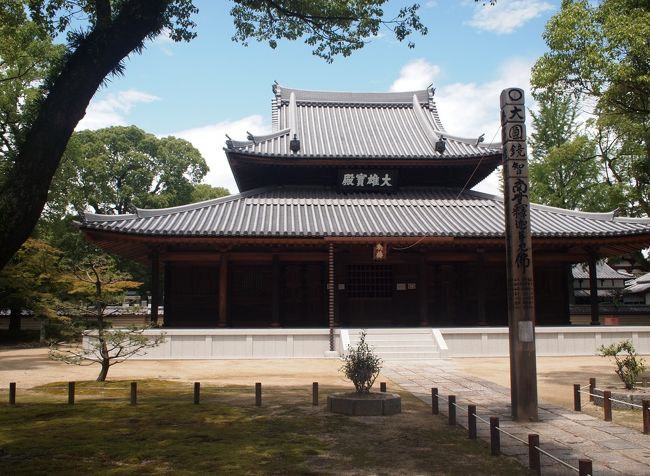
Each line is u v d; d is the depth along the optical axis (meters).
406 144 34.28
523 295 12.43
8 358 25.94
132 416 12.20
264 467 8.57
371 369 13.32
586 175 44.69
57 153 8.66
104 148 58.75
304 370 21.08
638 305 48.69
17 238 8.35
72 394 13.81
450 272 31.03
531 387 12.16
